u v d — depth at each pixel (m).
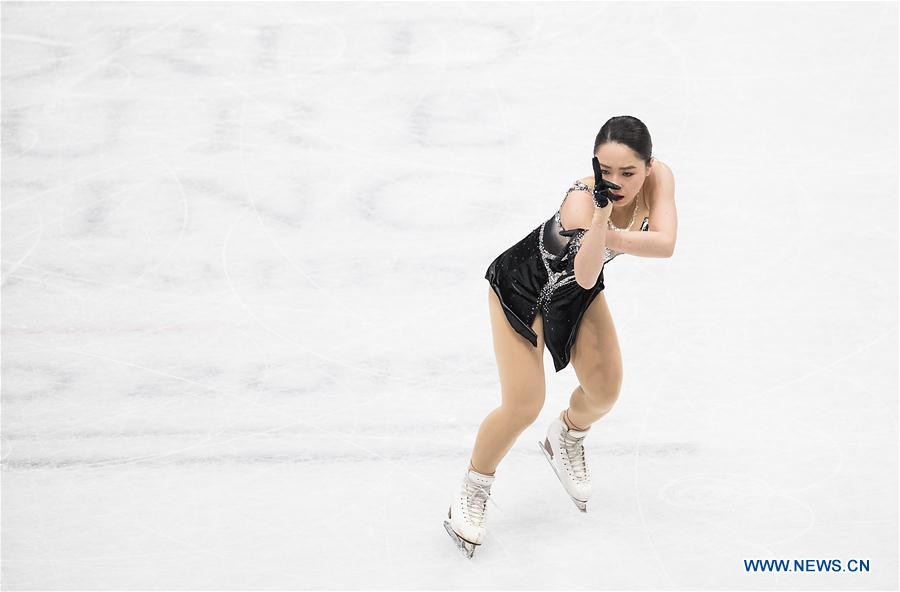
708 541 15.47
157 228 22.83
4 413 18.22
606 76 27.27
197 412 18.19
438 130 25.59
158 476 16.89
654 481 16.70
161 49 28.89
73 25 29.95
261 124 25.98
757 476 16.73
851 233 22.31
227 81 27.56
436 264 21.70
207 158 24.91
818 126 25.41
